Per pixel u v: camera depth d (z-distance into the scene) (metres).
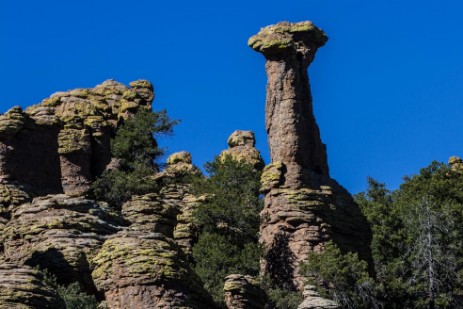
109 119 126.00
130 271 75.75
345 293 85.31
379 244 96.12
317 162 99.81
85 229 86.75
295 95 99.31
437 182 108.94
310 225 95.12
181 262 77.12
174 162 127.06
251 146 123.81
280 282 93.19
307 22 102.69
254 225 99.75
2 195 98.19
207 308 77.69
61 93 117.81
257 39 100.88
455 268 91.19
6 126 102.56
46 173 106.12
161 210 99.31
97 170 114.12
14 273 71.19
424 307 88.12
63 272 82.94
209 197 104.44
